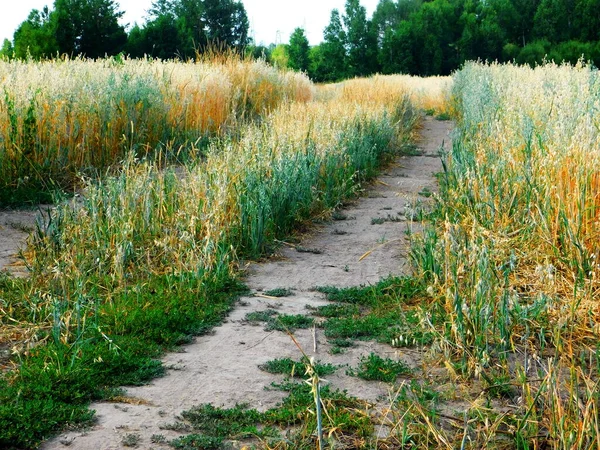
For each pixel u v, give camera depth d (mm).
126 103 12156
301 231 8641
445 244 5980
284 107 14625
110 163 11242
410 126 18938
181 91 14047
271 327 5457
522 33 73062
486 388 4281
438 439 3584
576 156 6699
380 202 10445
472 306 4988
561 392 4156
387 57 70438
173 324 5410
